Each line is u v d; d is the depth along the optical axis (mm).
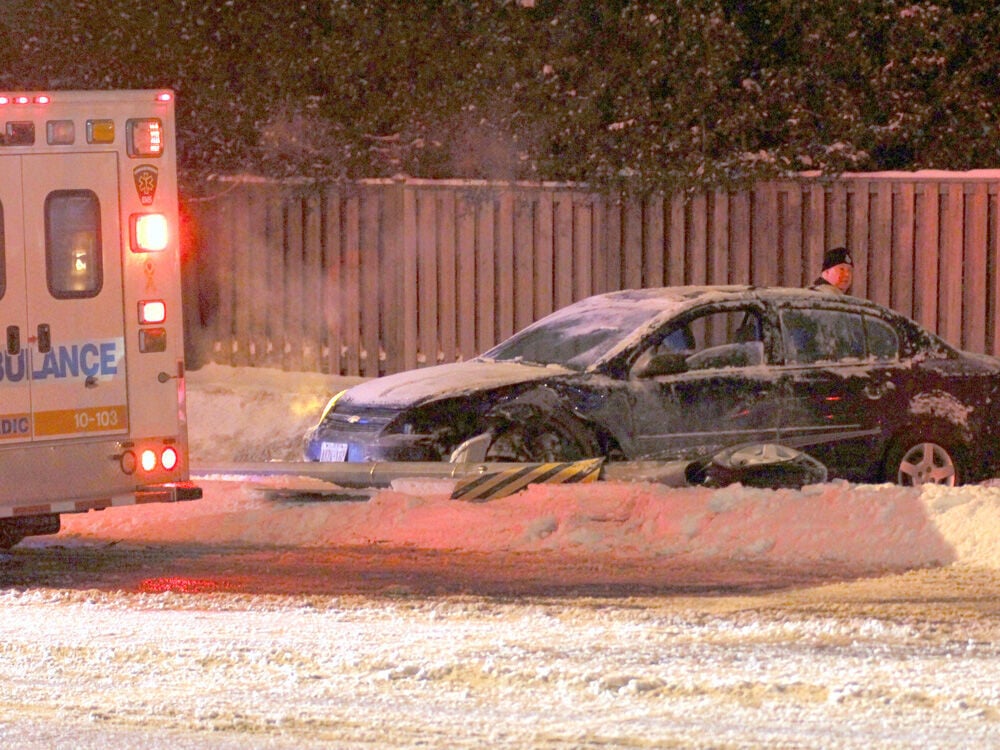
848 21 25984
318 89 25453
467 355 24547
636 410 16500
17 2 25281
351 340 24750
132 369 13766
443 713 8820
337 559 14344
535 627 11328
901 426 17328
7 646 10797
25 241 13391
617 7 25422
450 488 15836
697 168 24266
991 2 26312
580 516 15031
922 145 26578
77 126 13539
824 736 8227
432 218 24344
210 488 17172
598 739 8227
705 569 13789
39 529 13969
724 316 20969
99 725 8703
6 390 13336
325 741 8289
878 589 12859
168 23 24719
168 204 13812
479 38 25172
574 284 24703
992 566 13719
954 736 8211
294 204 24844
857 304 17578
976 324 24500
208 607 12258
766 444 16516
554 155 25422
